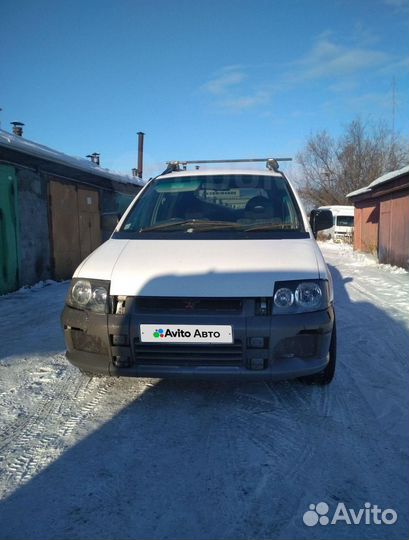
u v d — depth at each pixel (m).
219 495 2.28
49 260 9.97
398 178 11.45
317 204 38.81
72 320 3.08
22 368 4.14
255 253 3.20
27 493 2.30
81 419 3.11
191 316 2.84
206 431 2.92
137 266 3.08
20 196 8.84
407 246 11.51
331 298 3.13
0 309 6.82
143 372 2.95
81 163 10.49
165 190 4.38
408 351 4.58
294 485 2.36
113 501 2.24
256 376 2.89
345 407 3.26
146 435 2.87
